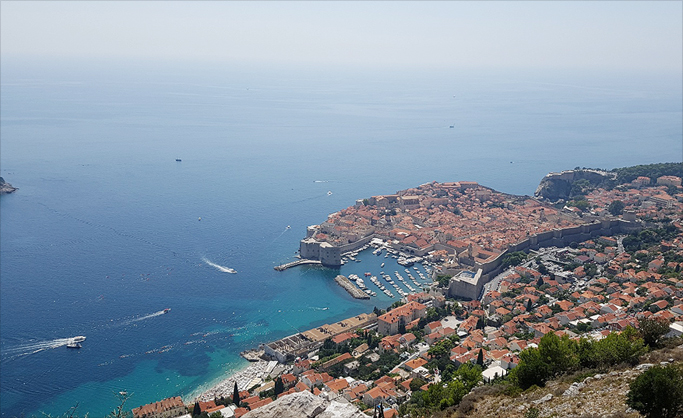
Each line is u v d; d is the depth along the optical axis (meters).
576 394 97.38
